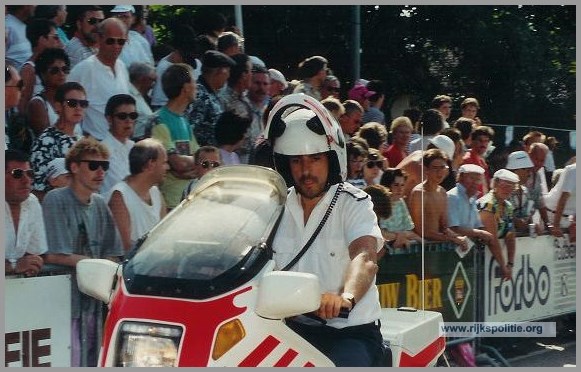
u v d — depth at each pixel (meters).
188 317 3.93
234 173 4.78
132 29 10.35
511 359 9.77
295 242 4.73
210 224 4.38
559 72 13.57
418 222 8.61
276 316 4.01
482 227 9.43
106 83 8.30
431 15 13.88
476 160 10.29
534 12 14.15
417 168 8.59
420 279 8.68
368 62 14.30
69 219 6.57
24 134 7.80
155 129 8.08
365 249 4.59
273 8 14.70
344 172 4.77
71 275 6.53
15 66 8.52
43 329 6.36
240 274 4.08
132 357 3.92
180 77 8.14
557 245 10.69
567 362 9.65
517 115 13.41
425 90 13.83
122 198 6.96
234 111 8.54
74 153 6.59
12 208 6.21
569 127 13.22
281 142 4.70
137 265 4.21
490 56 13.62
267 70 10.07
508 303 9.89
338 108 9.12
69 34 10.27
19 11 8.70
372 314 4.77
